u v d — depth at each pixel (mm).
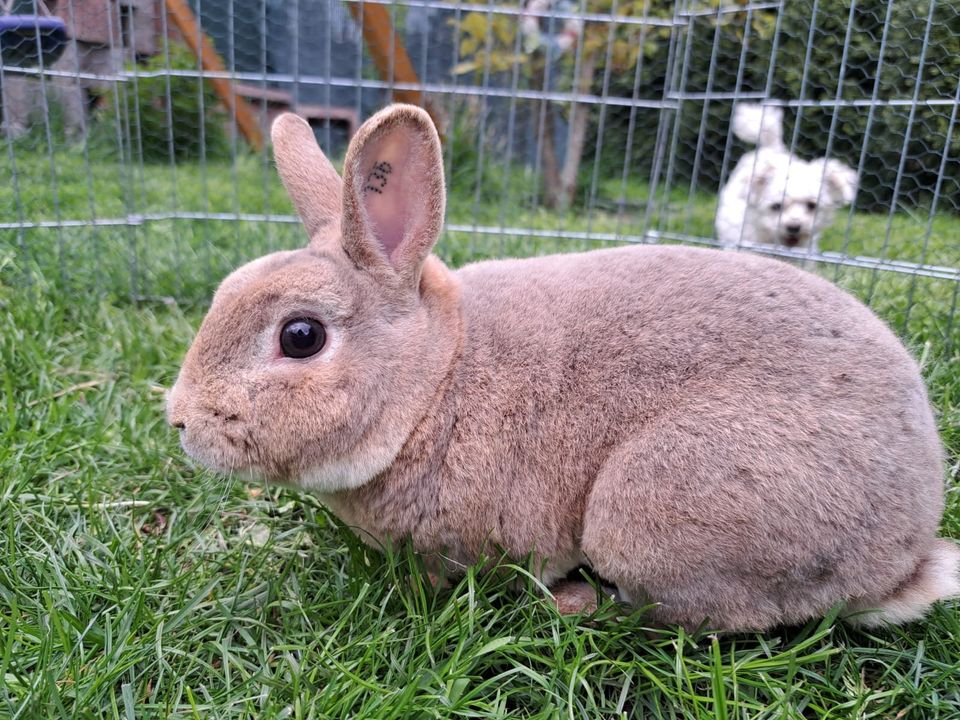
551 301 311
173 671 283
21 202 643
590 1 1059
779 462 268
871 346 288
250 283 285
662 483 275
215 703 269
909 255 598
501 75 1140
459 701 260
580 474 294
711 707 274
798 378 278
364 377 281
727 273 309
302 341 278
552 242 734
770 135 884
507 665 295
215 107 1096
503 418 296
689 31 662
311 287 278
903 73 565
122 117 724
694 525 273
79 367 494
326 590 328
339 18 1154
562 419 294
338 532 353
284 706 268
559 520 301
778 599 282
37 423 417
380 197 287
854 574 278
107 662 270
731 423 273
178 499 383
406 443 293
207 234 665
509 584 322
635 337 294
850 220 611
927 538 287
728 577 279
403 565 322
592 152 1158
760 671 280
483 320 308
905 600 291
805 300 298
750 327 288
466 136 1099
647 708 284
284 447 279
